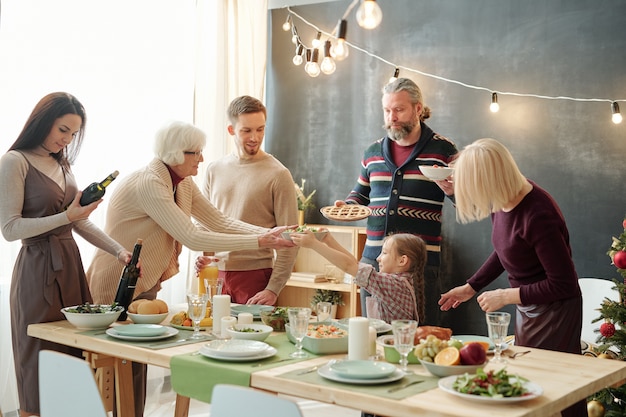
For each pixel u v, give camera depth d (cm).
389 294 270
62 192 295
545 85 438
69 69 414
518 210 262
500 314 224
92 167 428
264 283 347
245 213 344
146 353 236
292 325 232
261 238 289
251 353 224
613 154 418
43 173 289
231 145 516
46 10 402
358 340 223
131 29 449
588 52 425
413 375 210
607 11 420
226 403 180
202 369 219
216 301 261
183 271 482
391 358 226
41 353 218
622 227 415
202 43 495
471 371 205
